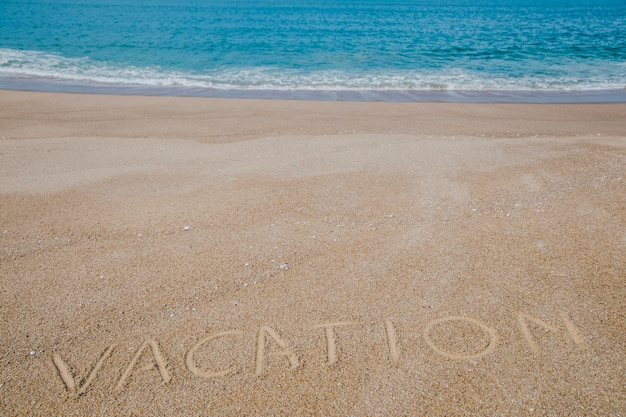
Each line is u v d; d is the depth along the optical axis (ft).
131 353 9.61
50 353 9.62
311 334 10.06
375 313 10.64
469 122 30.68
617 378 8.75
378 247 13.32
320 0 242.37
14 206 16.33
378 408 8.32
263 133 27.35
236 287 11.63
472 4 205.46
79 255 13.17
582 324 10.11
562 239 13.42
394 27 98.68
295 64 55.26
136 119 31.09
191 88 43.80
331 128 28.63
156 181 18.69
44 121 30.19
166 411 8.31
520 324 10.19
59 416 8.25
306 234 14.12
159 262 12.74
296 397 8.56
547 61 58.03
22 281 11.98
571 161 19.74
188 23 102.78
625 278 11.52
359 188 17.49
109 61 55.77
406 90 43.42
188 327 10.30
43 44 66.80
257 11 149.79
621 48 68.03
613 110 34.65
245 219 15.19
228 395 8.61
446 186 17.47
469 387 8.69
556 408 8.21
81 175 19.49
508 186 17.30
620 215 14.66
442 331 10.05
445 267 12.25
